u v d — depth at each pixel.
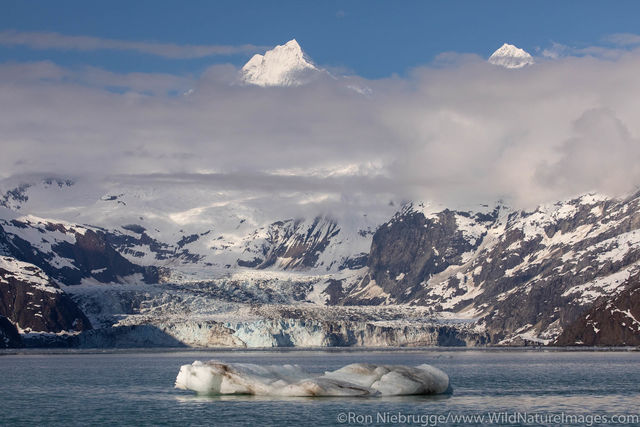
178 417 184.88
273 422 176.88
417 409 192.38
